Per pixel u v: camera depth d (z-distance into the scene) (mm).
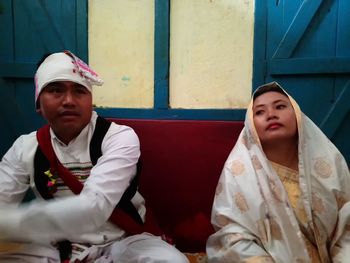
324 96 1313
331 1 1267
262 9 1292
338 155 968
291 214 909
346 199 929
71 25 1389
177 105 1388
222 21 1331
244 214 930
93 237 951
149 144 1305
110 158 909
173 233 1320
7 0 1406
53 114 927
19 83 1451
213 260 937
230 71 1349
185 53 1360
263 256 849
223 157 1271
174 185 1307
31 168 986
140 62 1384
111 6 1373
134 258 882
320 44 1291
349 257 854
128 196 997
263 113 989
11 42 1428
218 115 1346
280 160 1010
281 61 1304
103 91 1418
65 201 752
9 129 1481
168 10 1321
